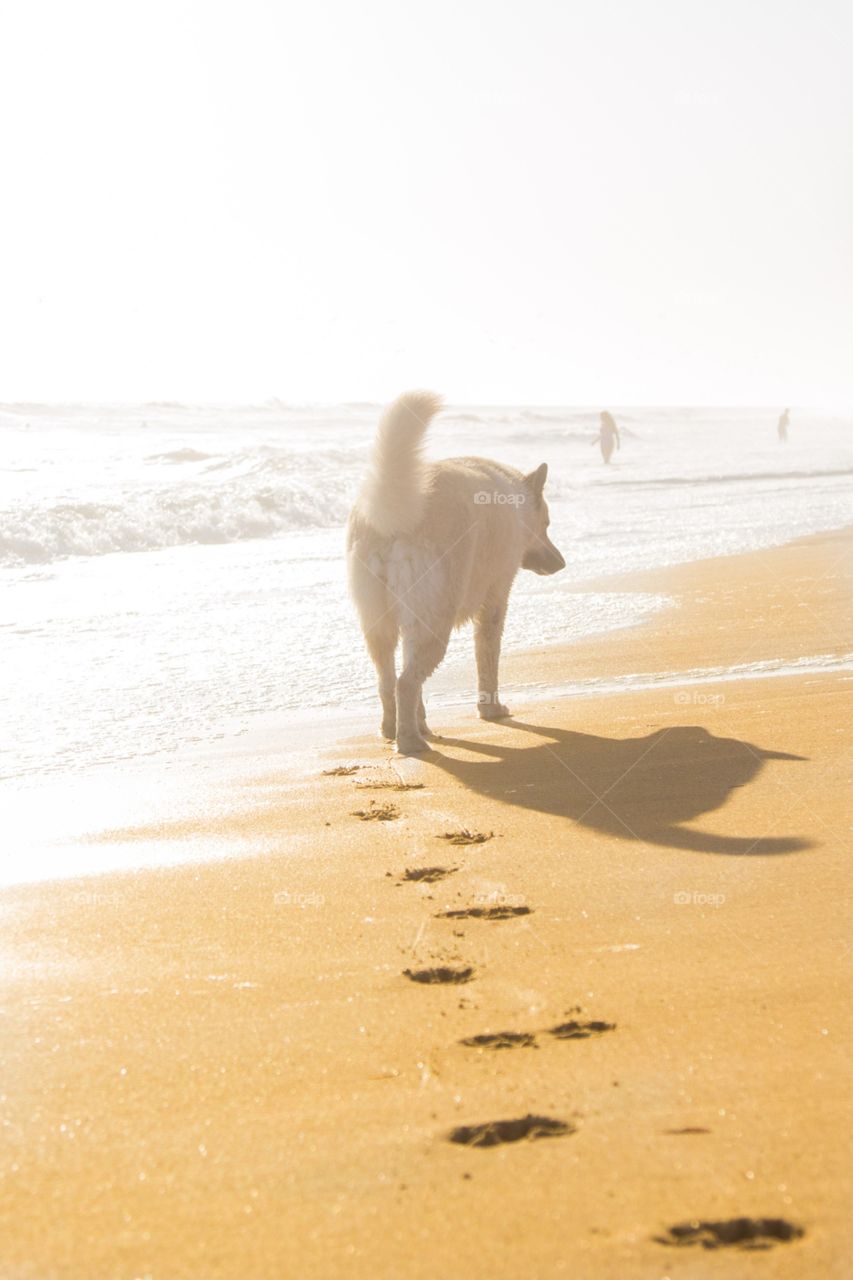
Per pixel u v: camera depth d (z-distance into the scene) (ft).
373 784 20.08
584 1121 8.68
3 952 12.71
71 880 15.25
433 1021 10.67
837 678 27.02
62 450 104.68
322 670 30.19
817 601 37.99
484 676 25.76
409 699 22.47
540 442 150.10
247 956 12.48
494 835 16.89
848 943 12.29
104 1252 7.24
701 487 90.68
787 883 14.28
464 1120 8.77
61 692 27.66
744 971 11.61
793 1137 8.34
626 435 175.94
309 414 238.68
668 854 15.64
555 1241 7.21
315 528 66.69
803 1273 6.85
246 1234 7.39
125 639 34.04
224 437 136.67
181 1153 8.41
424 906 13.98
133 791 19.76
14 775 21.02
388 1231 7.38
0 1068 9.86
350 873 15.35
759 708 24.34
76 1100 9.27
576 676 29.04
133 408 220.43
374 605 23.17
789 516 66.90
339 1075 9.62
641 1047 9.96
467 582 23.70
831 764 19.86
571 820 17.47
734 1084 9.21
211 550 56.65
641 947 12.36
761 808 17.56
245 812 18.44
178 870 15.61
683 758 20.77
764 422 270.46
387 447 22.25
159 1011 11.03
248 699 27.22
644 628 34.47
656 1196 7.66
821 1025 10.32
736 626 34.22
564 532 60.29
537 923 13.24
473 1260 7.06
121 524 57.57
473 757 21.86
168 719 25.32
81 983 11.78
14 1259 7.18
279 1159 8.28
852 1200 7.54
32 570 48.98
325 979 11.78
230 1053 10.09
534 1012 10.78
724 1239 7.24
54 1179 8.09
